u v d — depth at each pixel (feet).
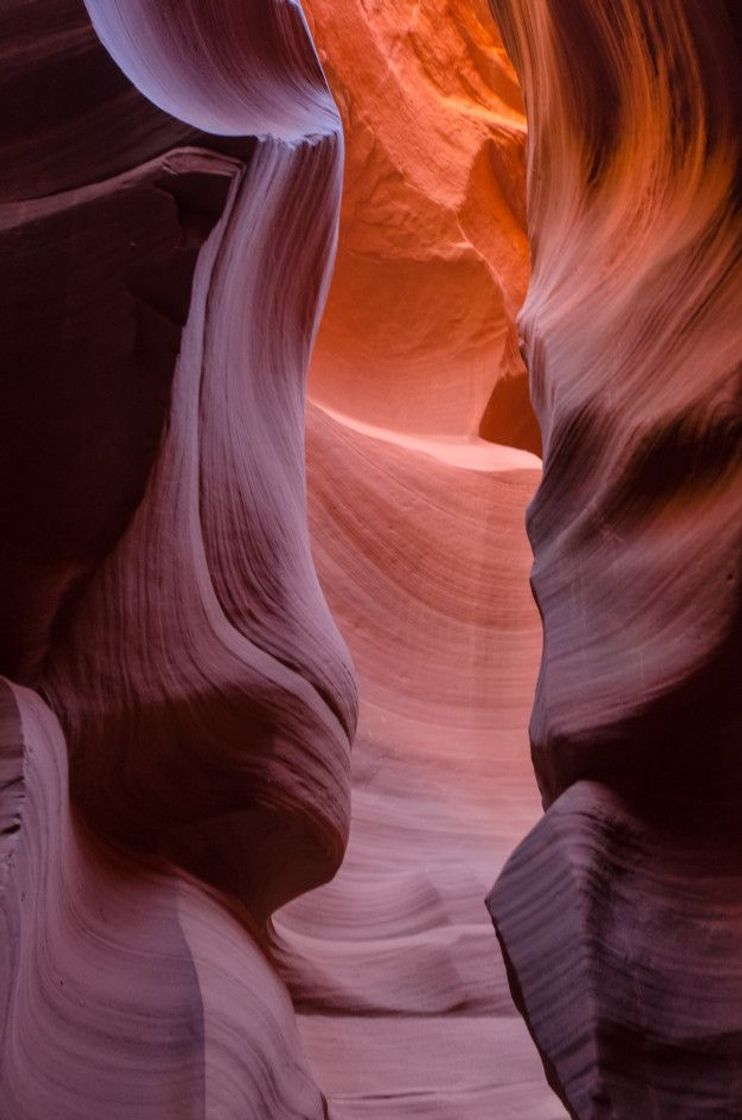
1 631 8.39
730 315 8.39
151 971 7.79
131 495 8.56
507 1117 12.75
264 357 11.48
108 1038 7.09
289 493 11.16
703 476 8.21
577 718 8.04
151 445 8.54
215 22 12.04
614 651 8.20
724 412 8.00
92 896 7.90
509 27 13.14
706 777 7.64
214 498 9.78
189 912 8.64
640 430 8.54
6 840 6.39
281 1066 8.91
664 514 8.42
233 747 9.00
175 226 8.48
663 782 7.73
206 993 7.94
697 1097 6.49
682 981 6.90
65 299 8.36
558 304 10.94
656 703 7.68
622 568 8.45
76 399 8.35
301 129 11.96
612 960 6.93
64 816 7.61
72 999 7.05
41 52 8.99
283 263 11.76
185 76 10.79
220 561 9.70
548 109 12.14
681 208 9.34
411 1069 13.10
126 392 8.43
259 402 11.14
